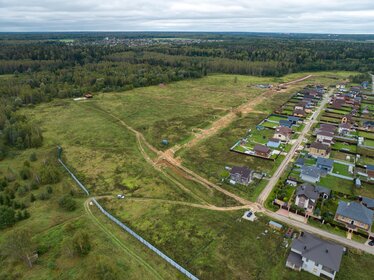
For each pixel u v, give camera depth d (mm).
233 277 45562
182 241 53531
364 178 75312
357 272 46094
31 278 45844
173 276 46062
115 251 51094
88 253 50500
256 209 62812
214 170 80312
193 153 91312
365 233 54406
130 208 64188
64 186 71375
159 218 60344
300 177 75250
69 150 95500
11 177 77000
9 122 111938
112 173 80188
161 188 72125
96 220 60188
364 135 105688
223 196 68188
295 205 62969
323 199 65500
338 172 78250
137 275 46000
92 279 44750
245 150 92688
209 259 49156
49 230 56969
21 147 97062
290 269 47031
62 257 49938
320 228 56406
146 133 109125
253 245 52000
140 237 53906
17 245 47719
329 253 45719
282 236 54094
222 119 122938
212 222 58531
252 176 75938
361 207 57719
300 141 99062
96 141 102688
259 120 121125
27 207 65375
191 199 67375
